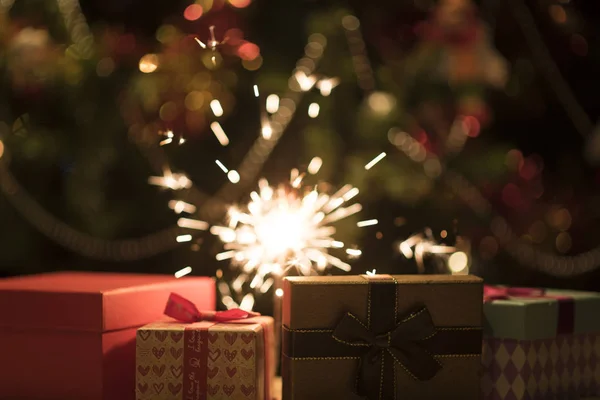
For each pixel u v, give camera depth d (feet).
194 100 3.82
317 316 2.61
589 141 4.54
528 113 4.77
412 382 2.64
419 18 4.12
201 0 3.75
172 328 2.62
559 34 4.62
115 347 2.70
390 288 2.64
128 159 4.17
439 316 2.65
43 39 3.81
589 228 4.90
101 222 4.18
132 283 2.85
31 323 2.71
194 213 4.32
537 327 2.75
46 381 2.70
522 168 4.26
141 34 4.25
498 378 2.75
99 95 4.00
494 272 4.78
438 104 4.04
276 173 4.28
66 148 4.08
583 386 2.87
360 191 3.85
